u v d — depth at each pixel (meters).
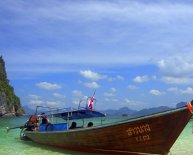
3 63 178.00
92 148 16.61
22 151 18.48
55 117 22.22
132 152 15.38
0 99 150.38
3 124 56.84
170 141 14.52
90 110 20.47
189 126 45.22
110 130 15.36
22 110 174.38
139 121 14.54
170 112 13.93
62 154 17.17
